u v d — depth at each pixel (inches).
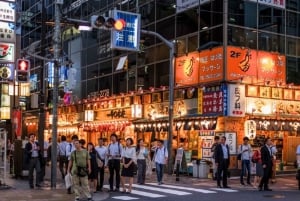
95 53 1493.6
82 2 1568.7
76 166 561.3
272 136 1028.5
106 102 1397.6
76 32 1608.0
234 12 1002.1
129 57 1318.9
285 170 1029.8
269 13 1060.5
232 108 953.5
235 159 945.5
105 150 699.4
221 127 956.0
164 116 1136.8
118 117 1332.4
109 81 1411.2
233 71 978.1
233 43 990.4
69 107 1628.9
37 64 1782.7
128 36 796.6
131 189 684.7
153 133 1152.8
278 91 1032.2
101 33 1461.6
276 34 1067.9
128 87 1315.2
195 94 1042.7
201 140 992.9
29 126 1822.1
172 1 1149.7
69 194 632.4
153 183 804.0
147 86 1231.5
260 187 711.7
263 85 1007.0
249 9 1025.5
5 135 738.8
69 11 1641.2
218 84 973.8
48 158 1122.7
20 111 1163.9
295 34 1104.8
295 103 1057.5
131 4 1314.0
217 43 997.2
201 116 997.2
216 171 808.9
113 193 664.4
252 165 812.6
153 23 1217.4
